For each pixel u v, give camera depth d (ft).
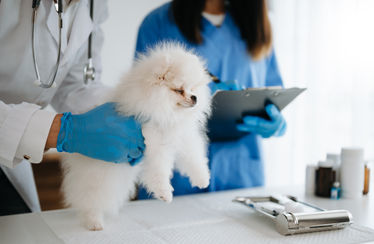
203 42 5.03
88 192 2.43
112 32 4.75
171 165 2.53
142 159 2.59
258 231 2.42
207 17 5.01
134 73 2.37
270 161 6.15
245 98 3.49
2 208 3.11
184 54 2.40
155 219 2.70
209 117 3.61
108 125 2.37
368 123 6.90
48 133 2.31
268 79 5.77
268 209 2.68
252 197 3.09
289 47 5.99
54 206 5.65
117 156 2.37
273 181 6.20
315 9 6.10
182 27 4.95
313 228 2.36
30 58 2.72
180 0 4.91
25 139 2.26
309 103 6.38
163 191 2.31
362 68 6.69
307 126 6.43
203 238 2.28
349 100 6.70
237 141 5.28
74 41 2.83
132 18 4.84
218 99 3.32
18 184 3.36
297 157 6.36
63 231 2.42
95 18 3.42
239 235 2.34
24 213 3.01
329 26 6.29
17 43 2.65
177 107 2.35
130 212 2.89
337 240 2.24
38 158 2.32
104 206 2.49
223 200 3.29
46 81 2.89
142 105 2.27
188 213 2.87
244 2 5.22
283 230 2.32
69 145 2.38
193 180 2.64
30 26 2.66
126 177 2.67
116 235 2.34
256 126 3.98
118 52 4.83
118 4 4.74
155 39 4.95
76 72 3.53
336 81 6.52
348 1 6.41
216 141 5.02
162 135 2.41
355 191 3.46
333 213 2.43
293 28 5.96
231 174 5.34
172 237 2.30
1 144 2.22
